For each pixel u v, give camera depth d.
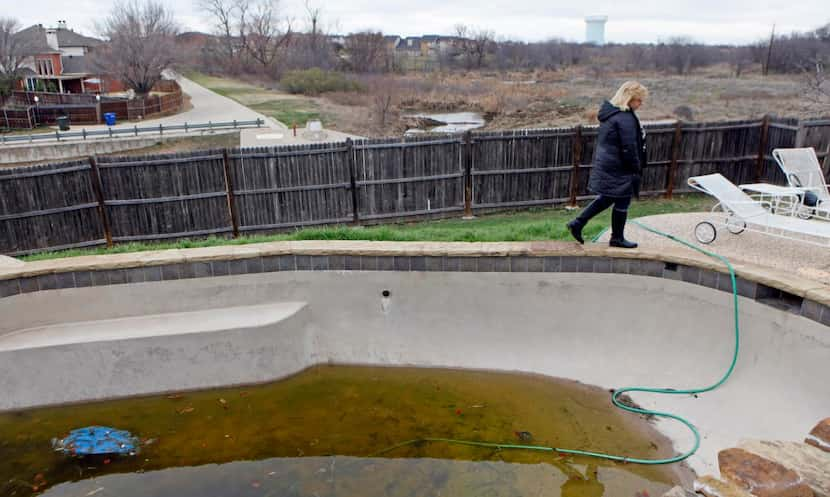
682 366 5.80
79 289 6.09
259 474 4.98
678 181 11.72
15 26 46.59
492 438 5.34
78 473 5.02
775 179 11.41
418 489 4.77
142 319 6.21
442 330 6.45
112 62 40.53
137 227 10.88
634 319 6.06
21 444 5.38
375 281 6.38
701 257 5.68
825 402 4.76
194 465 5.09
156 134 25.94
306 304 6.48
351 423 5.61
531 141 11.56
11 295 5.91
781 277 5.10
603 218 9.10
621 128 5.45
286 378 6.30
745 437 5.02
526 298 6.25
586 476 4.84
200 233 11.19
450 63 64.50
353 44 59.56
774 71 45.28
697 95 34.75
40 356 5.75
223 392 6.10
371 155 11.35
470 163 11.65
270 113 33.19
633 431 5.35
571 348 6.26
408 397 5.98
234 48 66.69
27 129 31.22
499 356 6.38
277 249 6.34
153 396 6.06
